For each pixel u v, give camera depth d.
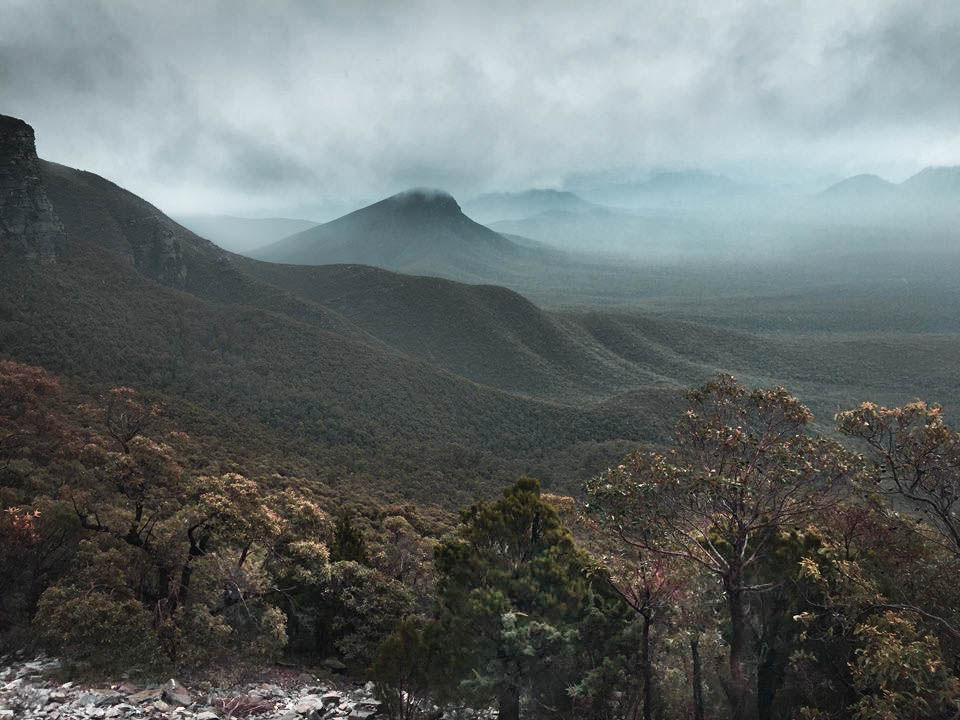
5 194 115.62
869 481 13.03
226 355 119.75
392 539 34.16
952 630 11.70
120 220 174.75
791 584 14.77
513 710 15.10
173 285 177.50
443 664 14.83
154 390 90.75
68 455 30.33
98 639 16.16
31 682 14.61
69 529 19.58
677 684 15.24
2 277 103.81
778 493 13.40
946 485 12.39
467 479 86.81
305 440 90.12
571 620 15.60
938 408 12.48
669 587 13.80
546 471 95.88
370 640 21.69
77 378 83.50
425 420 115.31
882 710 10.53
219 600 20.20
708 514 13.71
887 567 15.04
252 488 20.48
